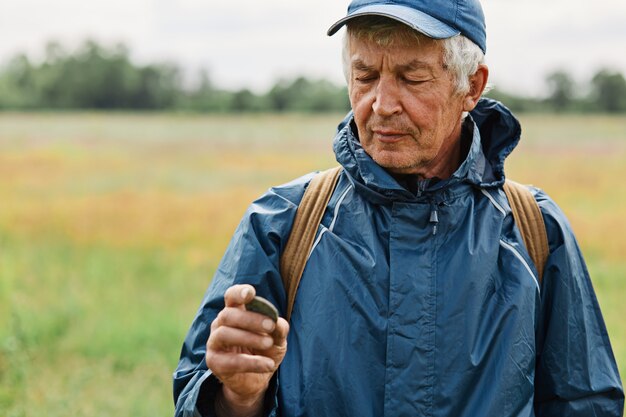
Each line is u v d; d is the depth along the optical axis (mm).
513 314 1884
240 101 92188
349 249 1883
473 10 1880
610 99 82250
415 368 1814
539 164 26516
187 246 12125
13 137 40156
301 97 90688
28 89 95750
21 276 9445
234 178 23906
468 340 1838
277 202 2021
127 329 7188
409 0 1837
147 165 27703
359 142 1941
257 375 1706
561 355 1974
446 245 1888
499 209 1986
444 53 1823
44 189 19766
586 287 2053
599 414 2004
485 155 2094
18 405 5094
